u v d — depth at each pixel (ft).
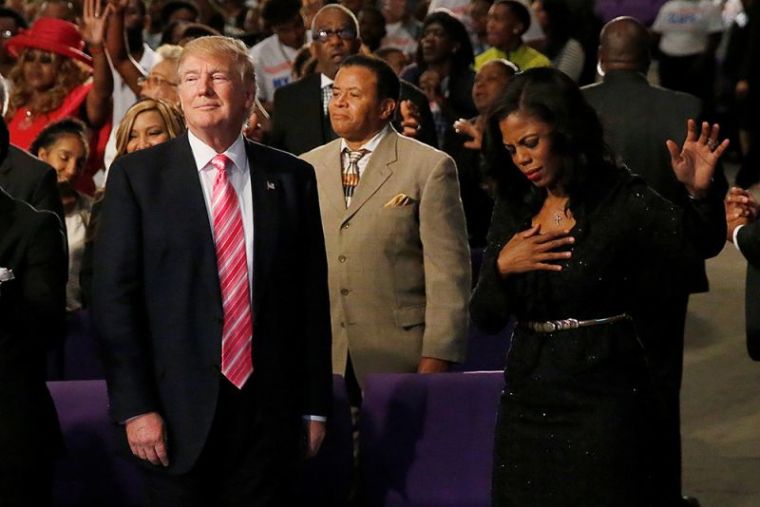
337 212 54.29
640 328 56.34
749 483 65.67
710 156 39.45
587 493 40.70
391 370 54.08
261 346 42.80
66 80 76.13
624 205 40.60
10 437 42.09
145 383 42.09
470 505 50.85
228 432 42.68
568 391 40.93
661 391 57.06
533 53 100.68
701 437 72.13
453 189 53.93
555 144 40.40
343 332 54.29
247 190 43.42
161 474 42.57
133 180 42.78
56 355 61.05
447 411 51.39
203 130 42.68
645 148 63.67
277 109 71.51
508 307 41.70
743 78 132.16
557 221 41.47
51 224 42.96
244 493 43.01
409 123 67.77
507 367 42.39
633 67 64.44
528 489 41.39
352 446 51.39
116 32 77.10
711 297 100.42
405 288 54.13
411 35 128.67
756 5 133.28
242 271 42.73
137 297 42.52
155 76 69.05
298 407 44.06
